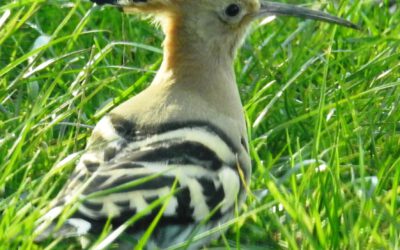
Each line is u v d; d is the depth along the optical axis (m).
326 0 14.96
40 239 9.48
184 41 11.40
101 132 10.37
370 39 13.99
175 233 9.73
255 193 11.13
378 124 12.58
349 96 12.61
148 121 10.35
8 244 9.50
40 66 12.30
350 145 12.15
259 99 12.59
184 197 9.69
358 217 10.52
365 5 15.20
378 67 13.38
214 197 9.98
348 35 14.55
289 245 10.32
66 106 12.37
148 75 13.11
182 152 9.97
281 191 11.09
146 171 9.65
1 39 12.30
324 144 12.06
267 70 13.53
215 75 11.38
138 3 11.52
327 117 12.45
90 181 9.52
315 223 10.38
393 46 13.70
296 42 14.67
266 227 10.91
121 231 9.15
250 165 10.95
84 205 9.32
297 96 13.41
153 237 9.62
